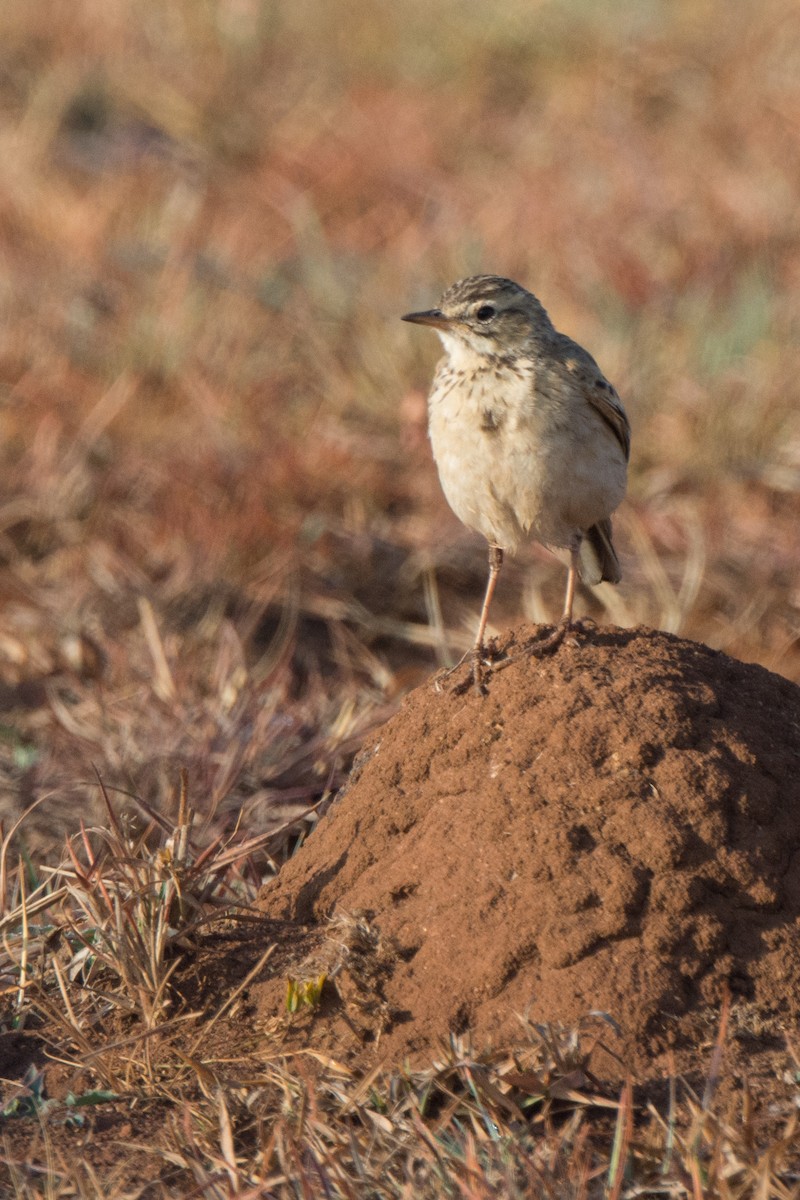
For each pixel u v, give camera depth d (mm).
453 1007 7031
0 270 19781
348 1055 7031
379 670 12906
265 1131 6539
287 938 7793
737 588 14344
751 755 7500
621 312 18000
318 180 22828
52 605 13828
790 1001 6969
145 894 7715
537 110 25625
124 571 14102
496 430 8375
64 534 15094
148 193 22594
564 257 19703
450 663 13273
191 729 11273
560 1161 6078
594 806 7344
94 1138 6668
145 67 26969
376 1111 6559
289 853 9781
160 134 25594
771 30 26141
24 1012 7586
